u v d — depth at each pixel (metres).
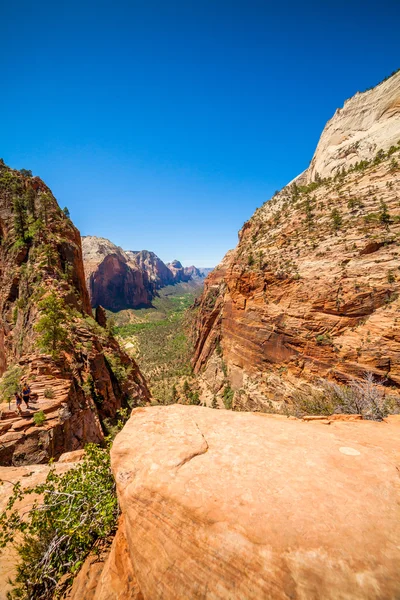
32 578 5.12
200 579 2.46
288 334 41.06
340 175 64.31
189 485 3.23
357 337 31.92
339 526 2.45
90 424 21.56
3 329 41.28
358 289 33.81
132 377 39.22
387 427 4.91
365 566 2.06
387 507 2.66
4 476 10.24
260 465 3.46
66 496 6.27
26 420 16.05
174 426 4.73
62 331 24.97
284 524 2.54
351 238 39.94
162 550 2.83
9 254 46.09
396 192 41.56
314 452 3.73
